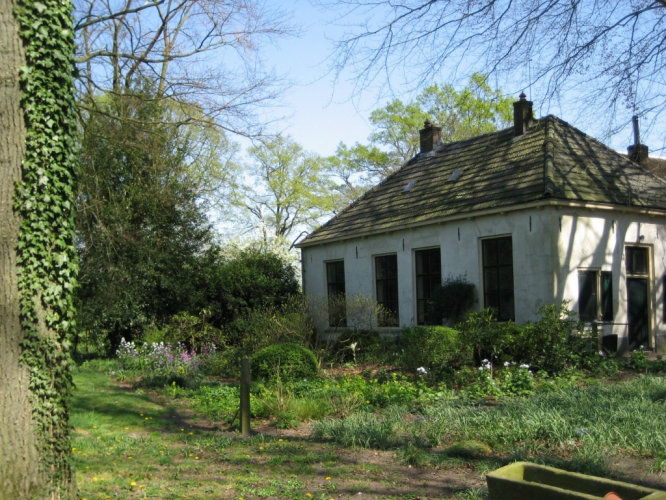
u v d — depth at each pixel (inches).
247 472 248.7
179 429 342.6
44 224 196.4
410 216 676.7
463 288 593.0
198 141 868.0
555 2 349.1
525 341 478.0
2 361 189.2
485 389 411.2
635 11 362.3
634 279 604.7
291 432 331.0
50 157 198.5
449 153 768.9
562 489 136.7
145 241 716.7
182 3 576.1
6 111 193.9
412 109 1385.3
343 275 787.4
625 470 232.5
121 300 690.2
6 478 184.9
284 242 1333.7
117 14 490.6
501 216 573.0
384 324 707.4
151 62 529.3
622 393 355.9
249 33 575.2
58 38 202.1
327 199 1531.7
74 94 210.7
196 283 758.5
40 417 191.6
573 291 543.8
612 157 652.1
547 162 571.2
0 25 194.7
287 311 673.6
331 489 224.1
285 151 1499.8
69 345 202.5
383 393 403.5
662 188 643.5
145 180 734.5
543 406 324.8
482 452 265.7
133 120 534.9
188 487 227.1
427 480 235.0
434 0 345.4
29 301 192.1
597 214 569.6
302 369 482.0
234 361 574.2
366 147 1492.4
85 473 243.9
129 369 569.9
